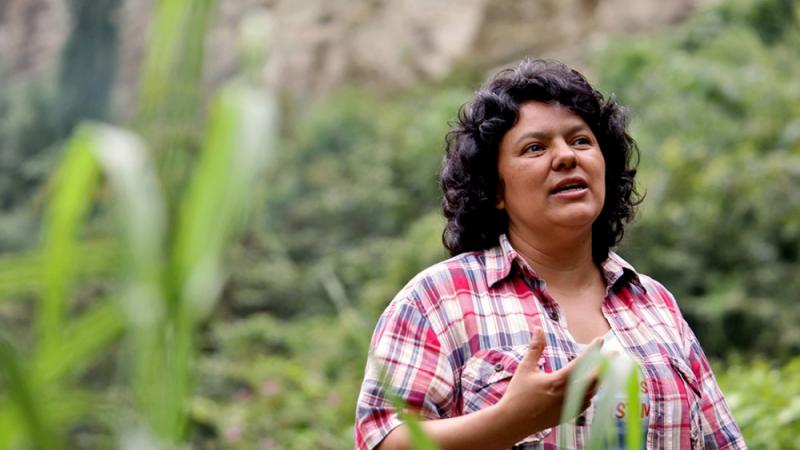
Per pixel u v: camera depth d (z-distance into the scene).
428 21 21.86
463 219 2.18
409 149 16.53
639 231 9.79
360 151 17.50
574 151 2.07
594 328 2.10
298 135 19.08
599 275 2.21
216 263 0.78
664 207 10.06
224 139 0.80
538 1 20.86
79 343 0.80
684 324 2.23
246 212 0.79
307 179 17.34
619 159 2.26
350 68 22.19
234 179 0.79
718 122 11.64
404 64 21.77
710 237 9.85
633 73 15.41
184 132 0.80
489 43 20.98
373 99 20.83
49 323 0.81
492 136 2.12
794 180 9.82
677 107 11.99
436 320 2.01
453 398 1.97
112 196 0.77
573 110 2.12
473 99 2.19
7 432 0.76
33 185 21.73
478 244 2.17
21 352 0.77
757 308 9.20
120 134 0.79
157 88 0.80
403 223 15.95
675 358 2.08
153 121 0.80
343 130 18.58
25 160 22.61
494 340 2.00
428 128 16.62
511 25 20.94
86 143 0.78
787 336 9.03
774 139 10.99
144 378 0.80
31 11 27.36
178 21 0.81
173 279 0.78
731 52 14.60
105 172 0.78
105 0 23.78
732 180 9.94
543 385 1.70
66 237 0.81
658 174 10.39
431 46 21.70
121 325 0.80
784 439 3.67
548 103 2.11
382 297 11.62
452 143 2.27
